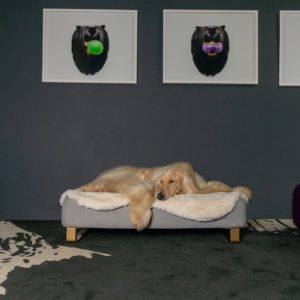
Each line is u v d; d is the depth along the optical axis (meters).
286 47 3.32
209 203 2.40
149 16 3.34
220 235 2.67
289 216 3.32
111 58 3.31
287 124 3.34
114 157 3.34
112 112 3.34
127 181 2.64
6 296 1.56
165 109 3.34
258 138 3.34
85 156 3.33
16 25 3.33
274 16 3.34
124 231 2.78
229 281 1.75
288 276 1.82
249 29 3.31
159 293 1.60
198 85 3.33
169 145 3.34
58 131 3.33
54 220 3.28
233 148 3.33
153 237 2.60
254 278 1.79
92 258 2.09
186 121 3.34
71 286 1.67
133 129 3.34
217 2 3.34
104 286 1.68
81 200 2.39
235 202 2.42
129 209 2.41
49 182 3.33
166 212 2.42
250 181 3.33
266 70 3.34
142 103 3.34
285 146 3.33
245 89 3.33
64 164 3.33
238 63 3.31
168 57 3.31
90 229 2.84
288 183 3.33
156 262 2.03
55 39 3.30
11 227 2.95
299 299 1.55
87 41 3.30
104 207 2.38
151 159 3.33
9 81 3.33
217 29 3.31
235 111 3.34
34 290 1.62
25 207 3.32
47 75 3.30
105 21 3.31
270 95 3.34
